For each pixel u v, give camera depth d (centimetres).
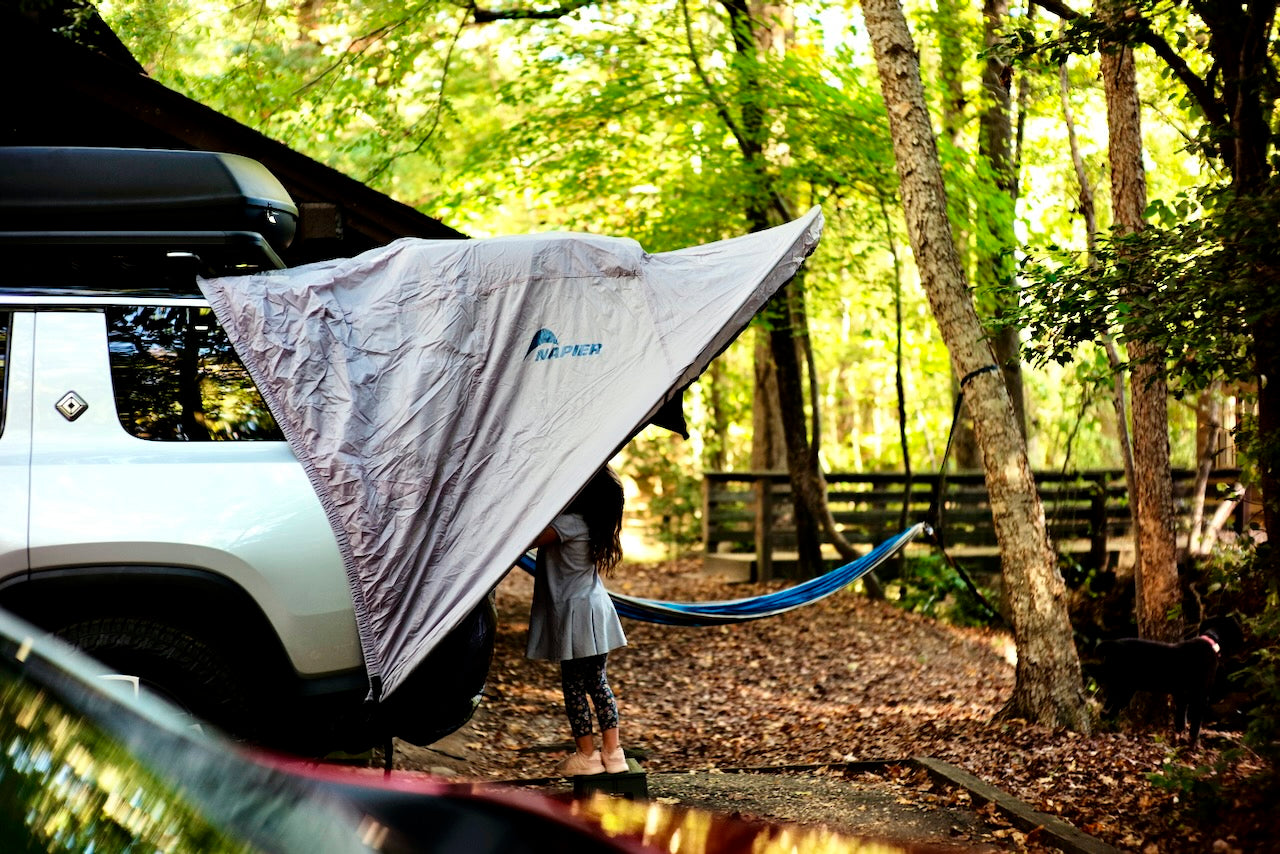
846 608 1398
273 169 749
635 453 2281
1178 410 1489
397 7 1223
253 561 405
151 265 455
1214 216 535
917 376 2428
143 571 395
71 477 399
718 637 1229
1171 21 666
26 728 196
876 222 1350
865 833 498
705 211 1280
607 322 454
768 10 1616
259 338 430
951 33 1288
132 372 421
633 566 1864
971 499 1598
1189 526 1088
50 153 439
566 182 1296
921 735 726
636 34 1283
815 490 1506
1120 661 695
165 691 400
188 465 413
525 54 1295
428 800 255
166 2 1224
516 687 902
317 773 260
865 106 1201
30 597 388
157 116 745
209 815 202
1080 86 1238
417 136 1334
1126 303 564
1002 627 1320
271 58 1288
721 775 619
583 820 252
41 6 857
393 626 418
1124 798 545
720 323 451
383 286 455
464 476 435
